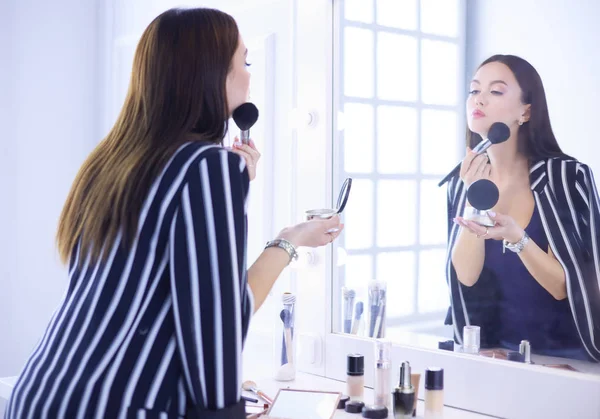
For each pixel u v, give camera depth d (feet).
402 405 4.38
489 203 4.71
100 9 9.12
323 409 4.57
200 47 3.65
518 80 4.53
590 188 4.22
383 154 5.36
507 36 4.58
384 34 5.34
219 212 3.29
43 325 8.87
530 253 4.52
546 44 4.39
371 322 5.46
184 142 3.51
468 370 4.81
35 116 8.75
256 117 4.23
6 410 3.48
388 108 5.32
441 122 4.97
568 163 4.31
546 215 4.44
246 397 4.97
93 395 3.17
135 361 3.24
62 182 8.96
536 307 4.50
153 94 3.62
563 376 4.33
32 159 8.74
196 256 3.23
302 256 5.96
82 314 3.36
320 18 5.82
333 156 5.78
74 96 9.04
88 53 9.12
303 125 5.99
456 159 4.88
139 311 3.28
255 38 6.59
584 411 4.23
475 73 4.75
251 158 4.34
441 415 4.40
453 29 4.88
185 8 3.84
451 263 4.93
